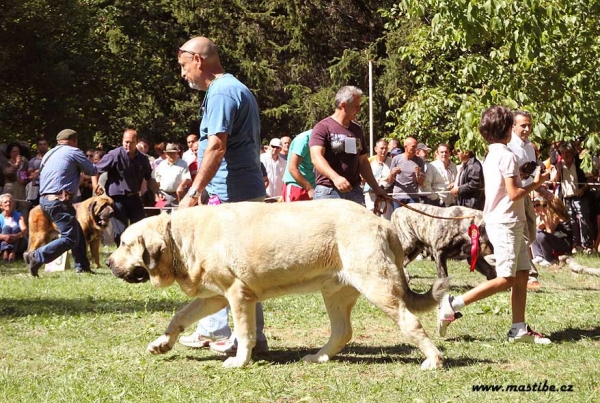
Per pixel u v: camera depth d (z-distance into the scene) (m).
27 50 29.81
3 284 12.02
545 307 9.69
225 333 7.26
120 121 33.81
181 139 36.12
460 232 11.05
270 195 16.66
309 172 10.09
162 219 6.55
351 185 8.55
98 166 14.84
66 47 31.19
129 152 14.86
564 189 16.77
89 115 32.12
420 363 6.56
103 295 10.73
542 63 15.47
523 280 7.54
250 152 7.06
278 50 35.97
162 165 17.38
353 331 8.12
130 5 33.97
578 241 16.92
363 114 31.45
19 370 6.38
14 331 8.11
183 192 17.11
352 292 6.69
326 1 35.47
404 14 28.92
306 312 9.19
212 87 6.95
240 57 35.81
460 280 12.86
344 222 6.26
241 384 5.88
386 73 30.72
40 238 14.27
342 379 5.99
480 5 13.52
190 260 6.50
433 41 18.73
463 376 6.04
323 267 6.31
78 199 17.78
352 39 35.38
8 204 16.25
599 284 12.18
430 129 19.14
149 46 34.38
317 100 33.38
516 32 13.69
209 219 6.48
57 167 13.02
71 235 13.13
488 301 10.09
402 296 6.26
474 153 15.15
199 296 6.66
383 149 15.67
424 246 11.59
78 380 5.98
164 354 6.98
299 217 6.33
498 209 7.33
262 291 6.44
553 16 13.80
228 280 6.43
